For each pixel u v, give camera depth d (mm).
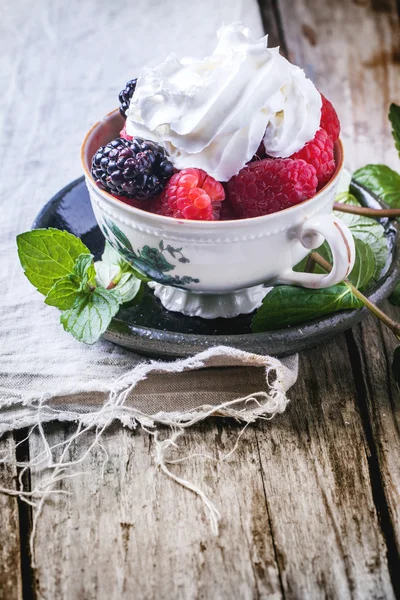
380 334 538
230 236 488
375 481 484
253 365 500
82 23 745
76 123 658
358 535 468
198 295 526
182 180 489
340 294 510
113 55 714
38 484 481
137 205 504
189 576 457
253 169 494
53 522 470
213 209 499
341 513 473
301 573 458
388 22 772
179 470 485
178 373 507
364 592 454
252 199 492
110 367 512
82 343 522
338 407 508
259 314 509
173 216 493
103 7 762
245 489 480
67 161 630
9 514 474
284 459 490
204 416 497
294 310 508
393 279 527
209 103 493
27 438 496
